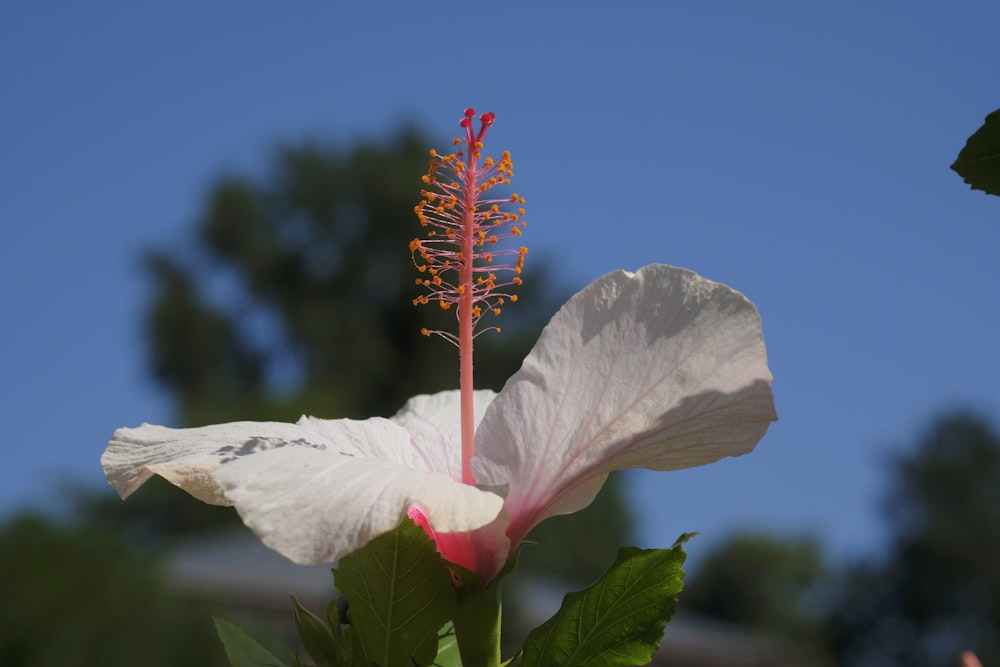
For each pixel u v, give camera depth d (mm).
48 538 14234
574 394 2064
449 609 1935
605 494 23859
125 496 2004
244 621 14211
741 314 2025
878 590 33781
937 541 33281
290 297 31781
